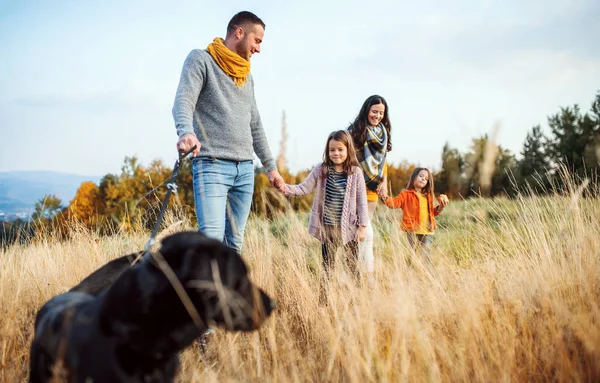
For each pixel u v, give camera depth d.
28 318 3.37
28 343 3.01
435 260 3.99
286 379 2.56
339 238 4.32
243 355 3.00
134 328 1.83
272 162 4.27
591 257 3.32
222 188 3.61
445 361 2.54
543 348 2.60
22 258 4.39
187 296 1.82
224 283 1.83
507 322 2.75
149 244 2.78
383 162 4.92
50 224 4.96
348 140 4.38
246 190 3.81
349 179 4.37
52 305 2.24
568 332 2.63
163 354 1.90
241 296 1.87
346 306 2.88
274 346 2.74
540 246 3.52
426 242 4.92
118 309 1.83
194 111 3.59
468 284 3.19
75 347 1.89
